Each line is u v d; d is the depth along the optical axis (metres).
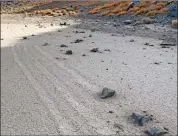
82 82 18.50
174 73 20.09
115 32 45.03
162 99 15.60
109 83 18.20
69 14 86.94
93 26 55.69
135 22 55.88
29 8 122.12
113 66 22.14
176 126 12.58
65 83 18.38
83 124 12.97
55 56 25.89
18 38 39.62
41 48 30.23
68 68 21.75
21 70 21.45
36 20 75.75
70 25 60.31
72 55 26.30
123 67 21.84
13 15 96.44
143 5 71.38
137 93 16.52
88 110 14.38
